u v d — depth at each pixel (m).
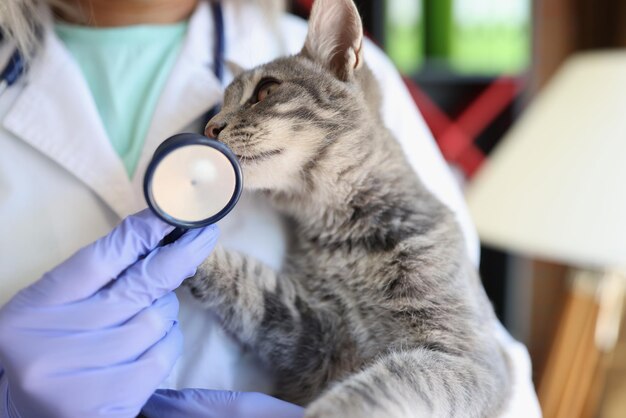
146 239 0.37
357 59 0.46
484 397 0.40
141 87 0.47
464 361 0.40
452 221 0.46
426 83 0.94
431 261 0.43
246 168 0.42
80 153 0.43
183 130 0.45
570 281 0.83
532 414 0.47
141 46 0.48
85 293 0.36
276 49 0.53
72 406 0.35
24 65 0.46
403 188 0.45
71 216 0.43
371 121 0.46
